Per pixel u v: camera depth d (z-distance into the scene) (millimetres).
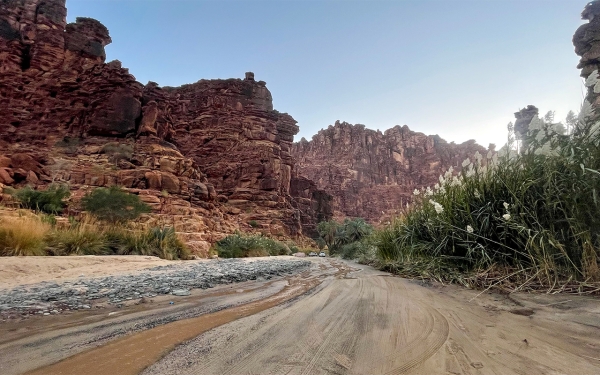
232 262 11992
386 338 2070
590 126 3359
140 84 39625
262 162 60500
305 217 70812
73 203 23719
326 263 11992
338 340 2068
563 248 3184
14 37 45094
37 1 47344
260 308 3205
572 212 3096
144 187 29672
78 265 8453
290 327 2406
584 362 1565
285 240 49281
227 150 62344
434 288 3744
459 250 4465
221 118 65625
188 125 65375
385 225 8055
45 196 20750
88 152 33031
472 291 3398
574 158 3293
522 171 3938
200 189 34062
